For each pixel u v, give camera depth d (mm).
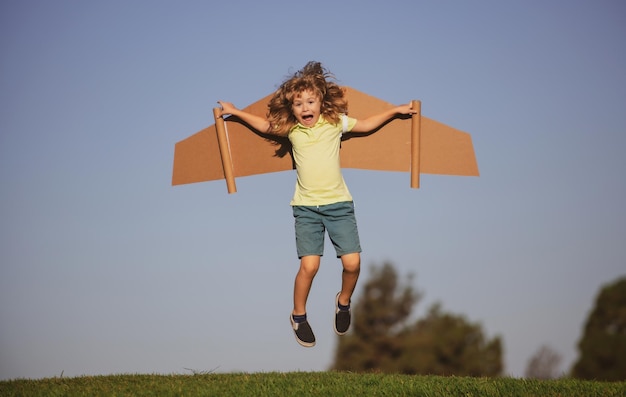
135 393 6930
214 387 7121
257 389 7012
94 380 7898
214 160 7168
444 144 6949
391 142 6906
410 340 29672
